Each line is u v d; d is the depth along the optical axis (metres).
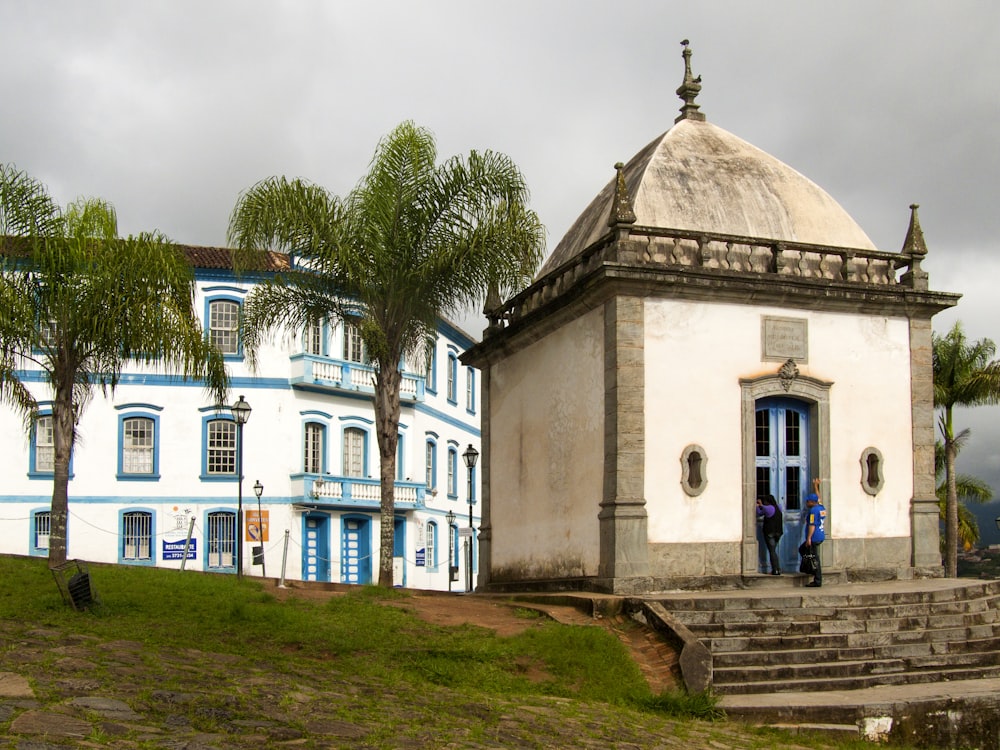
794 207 20.38
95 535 34.88
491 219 19.33
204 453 36.00
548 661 13.14
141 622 13.55
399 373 20.06
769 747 10.93
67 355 16.42
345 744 8.89
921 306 19.56
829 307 19.00
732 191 20.12
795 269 19.30
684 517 17.48
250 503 36.09
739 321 18.38
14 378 17.77
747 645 14.33
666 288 17.84
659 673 13.41
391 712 10.16
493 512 22.53
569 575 18.83
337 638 13.27
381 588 17.34
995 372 32.59
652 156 20.56
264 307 20.20
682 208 19.56
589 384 18.55
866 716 12.49
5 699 9.10
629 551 17.03
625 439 17.33
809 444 18.86
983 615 15.98
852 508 18.75
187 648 12.13
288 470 36.59
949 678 14.34
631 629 14.82
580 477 18.67
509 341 21.72
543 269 23.02
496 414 22.72
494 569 22.28
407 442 40.62
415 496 40.12
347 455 38.75
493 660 12.98
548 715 10.91
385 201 19.33
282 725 9.22
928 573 19.02
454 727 9.92
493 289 19.45
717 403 17.98
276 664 11.72
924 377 19.56
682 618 14.91
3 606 14.23
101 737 8.30
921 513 19.12
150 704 9.42
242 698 9.91
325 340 37.91
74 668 10.38
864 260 19.84
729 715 12.29
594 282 17.77
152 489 35.50
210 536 35.81
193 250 36.75
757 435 18.53
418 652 13.00
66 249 15.78
